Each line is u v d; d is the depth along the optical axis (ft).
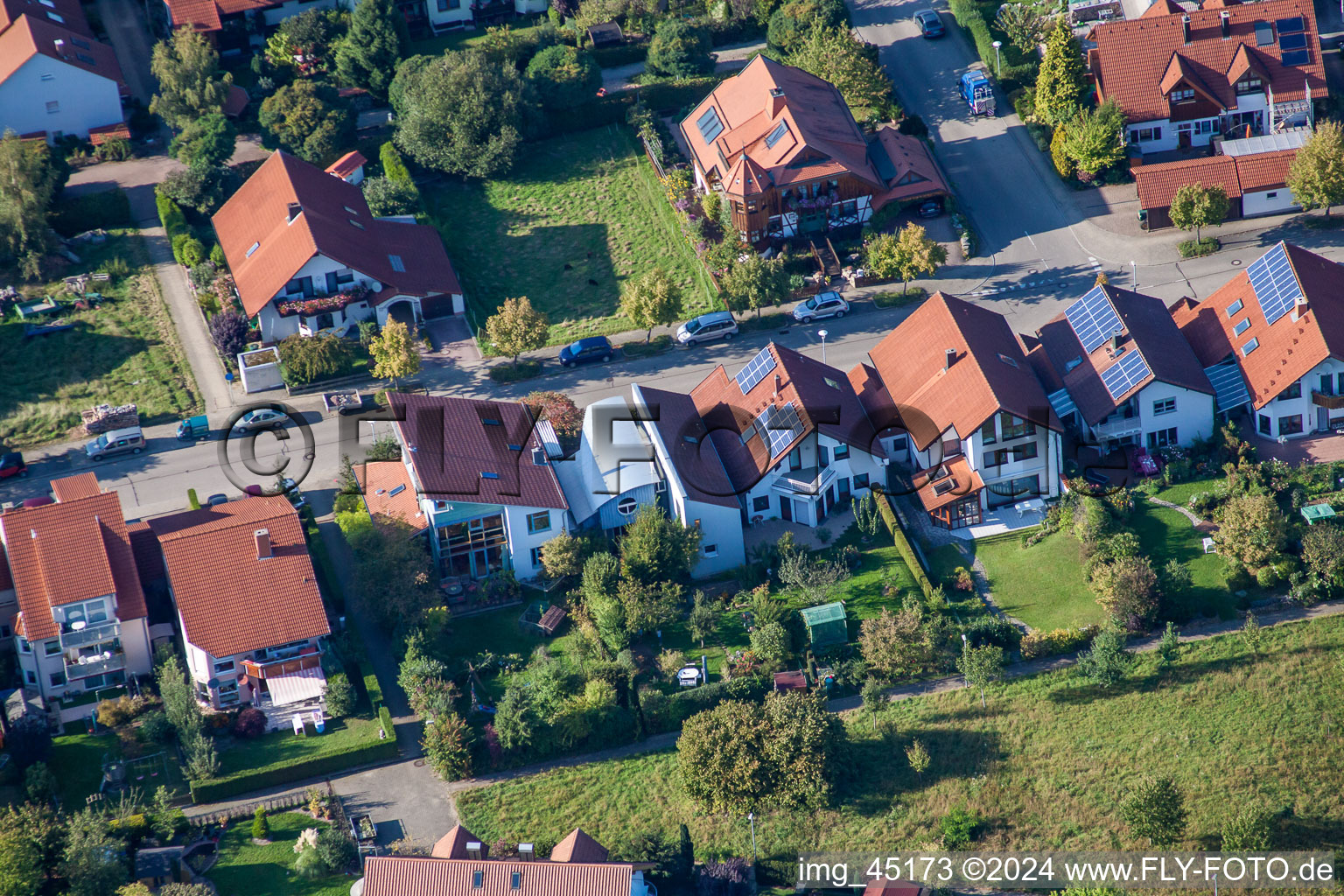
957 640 331.16
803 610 335.88
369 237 434.71
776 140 441.68
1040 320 412.77
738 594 345.10
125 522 361.71
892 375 376.68
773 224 439.22
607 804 309.01
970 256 437.17
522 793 311.06
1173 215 426.10
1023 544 351.67
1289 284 372.17
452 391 408.26
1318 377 361.92
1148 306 385.50
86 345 422.00
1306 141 440.04
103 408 397.80
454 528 348.18
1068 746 315.17
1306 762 309.22
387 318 424.05
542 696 318.24
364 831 301.63
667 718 320.91
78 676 326.24
